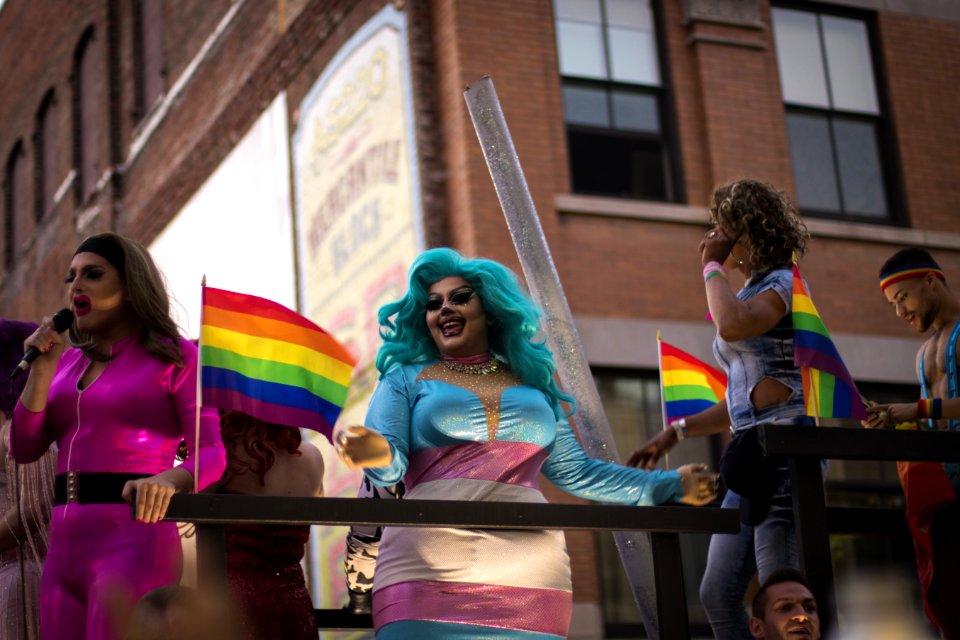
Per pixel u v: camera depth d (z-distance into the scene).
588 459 4.07
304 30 13.23
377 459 3.44
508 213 4.67
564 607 3.82
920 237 12.26
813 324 4.13
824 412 4.04
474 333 4.02
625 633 10.10
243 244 14.23
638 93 11.71
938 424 4.78
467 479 3.81
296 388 3.90
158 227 16.56
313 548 12.12
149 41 17.64
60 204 19.55
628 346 10.86
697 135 11.73
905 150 12.54
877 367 11.69
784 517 4.16
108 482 3.71
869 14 12.88
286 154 13.45
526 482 3.88
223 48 15.08
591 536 10.27
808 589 3.81
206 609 2.65
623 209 11.16
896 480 10.97
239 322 3.86
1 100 22.78
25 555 4.27
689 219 11.38
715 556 4.37
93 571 3.63
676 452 10.80
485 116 4.74
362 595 4.18
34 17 21.33
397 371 3.98
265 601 3.96
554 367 4.12
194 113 15.69
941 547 4.28
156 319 3.87
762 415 4.22
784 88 12.30
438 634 3.63
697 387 5.09
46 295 19.78
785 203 4.39
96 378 3.84
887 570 9.12
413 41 11.32
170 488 3.32
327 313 12.38
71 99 19.42
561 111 11.27
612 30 11.76
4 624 4.18
